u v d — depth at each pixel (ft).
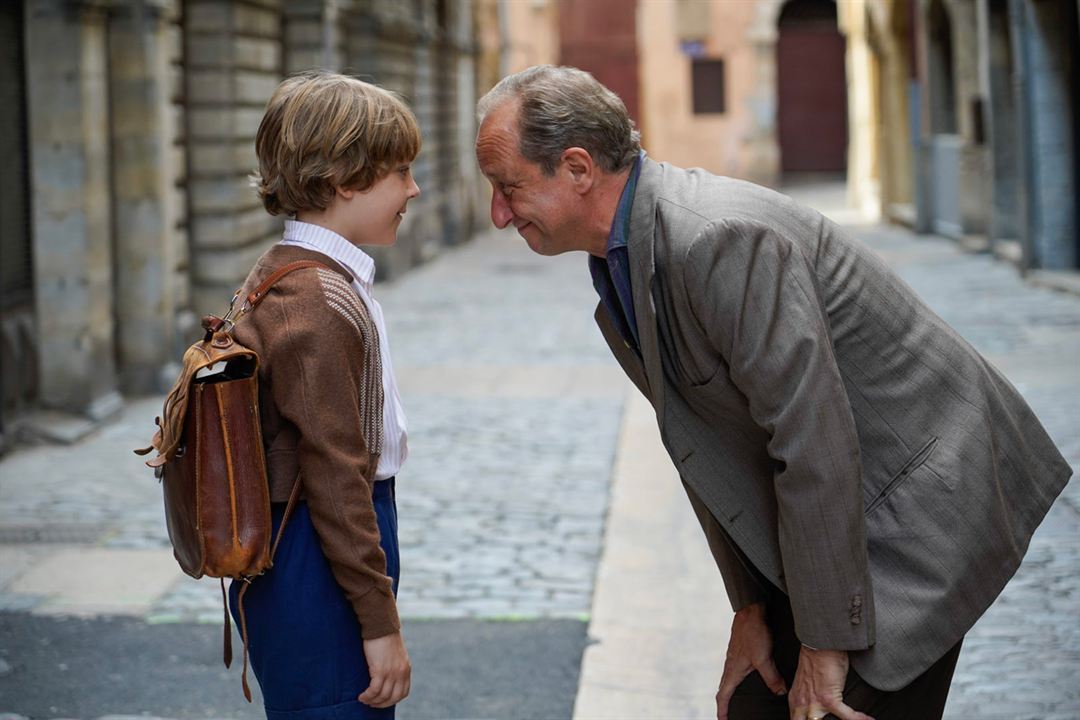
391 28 63.46
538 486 25.43
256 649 8.41
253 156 43.29
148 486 26.20
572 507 23.84
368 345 8.28
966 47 64.44
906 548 8.09
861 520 7.77
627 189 8.32
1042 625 16.71
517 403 34.04
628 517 23.11
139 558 21.16
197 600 19.08
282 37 53.42
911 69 77.25
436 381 37.32
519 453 28.32
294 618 8.18
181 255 38.34
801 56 128.77
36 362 32.07
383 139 8.34
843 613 7.77
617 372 38.40
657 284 8.14
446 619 18.02
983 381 8.46
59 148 31.76
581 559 20.72
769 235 7.82
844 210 98.02
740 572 9.16
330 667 8.25
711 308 7.83
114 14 34.81
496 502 24.27
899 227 81.20
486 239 89.35
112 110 35.14
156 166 35.47
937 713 8.63
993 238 60.75
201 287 41.47
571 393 35.27
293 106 8.27
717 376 8.11
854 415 8.21
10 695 15.60
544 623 17.80
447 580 19.75
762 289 7.75
